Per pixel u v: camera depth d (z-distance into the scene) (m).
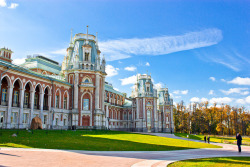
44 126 49.12
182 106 109.44
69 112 56.97
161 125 100.81
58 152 17.45
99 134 41.50
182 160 16.50
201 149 28.64
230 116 103.00
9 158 13.81
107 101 88.31
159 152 21.92
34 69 63.16
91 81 59.47
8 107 39.50
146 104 86.81
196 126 106.19
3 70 38.50
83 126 56.53
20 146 19.84
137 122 86.38
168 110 102.50
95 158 15.38
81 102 57.84
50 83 51.31
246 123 105.75
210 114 102.94
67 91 57.25
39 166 11.80
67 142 24.69
